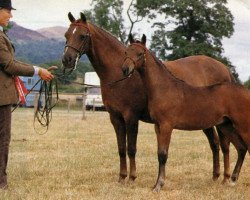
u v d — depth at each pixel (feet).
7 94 25.27
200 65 32.45
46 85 27.07
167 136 26.78
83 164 35.88
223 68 33.55
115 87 28.22
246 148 28.71
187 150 44.88
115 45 28.71
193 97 27.04
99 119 86.43
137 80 28.17
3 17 25.26
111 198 24.70
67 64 27.91
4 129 25.79
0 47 24.95
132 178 29.22
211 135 30.71
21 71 25.29
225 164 30.07
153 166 35.81
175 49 178.60
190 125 27.17
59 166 34.68
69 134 58.44
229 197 25.54
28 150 43.34
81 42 28.09
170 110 26.68
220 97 27.22
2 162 26.02
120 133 29.19
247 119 26.94
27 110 112.88
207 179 31.07
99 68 28.58
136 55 26.43
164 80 26.89
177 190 27.32
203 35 184.75
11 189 26.35
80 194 25.63
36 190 26.32
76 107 143.02
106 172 32.91
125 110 28.30
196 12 179.63
